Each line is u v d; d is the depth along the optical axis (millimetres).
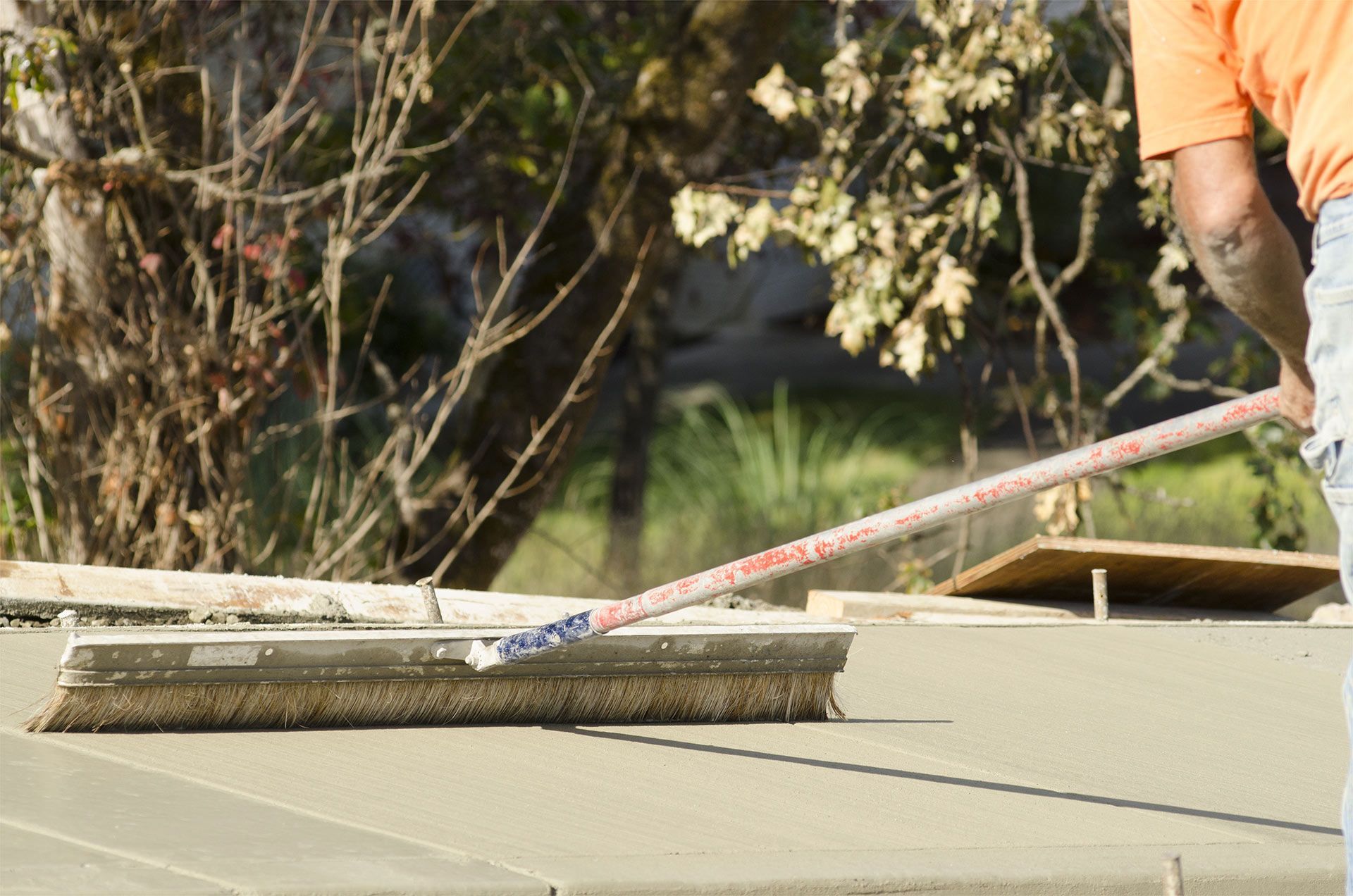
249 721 6410
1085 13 17859
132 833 4812
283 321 15828
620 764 6383
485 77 19828
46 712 6047
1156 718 8234
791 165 22609
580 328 18516
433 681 6723
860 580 23031
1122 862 5480
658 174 18328
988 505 5504
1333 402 4566
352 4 17969
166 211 15367
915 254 17609
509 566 25875
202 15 15969
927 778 6531
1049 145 17516
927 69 16656
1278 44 4613
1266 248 4754
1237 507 27484
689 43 18266
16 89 13656
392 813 5352
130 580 8695
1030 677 8922
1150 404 37438
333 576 16031
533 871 4770
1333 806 6734
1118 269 20438
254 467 17766
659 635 7055
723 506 27766
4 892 4156
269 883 4391
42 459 15352
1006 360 19172
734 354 47188
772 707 7430
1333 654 10602
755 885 4883
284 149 17734
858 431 35281
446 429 24844
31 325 15320
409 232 22016
